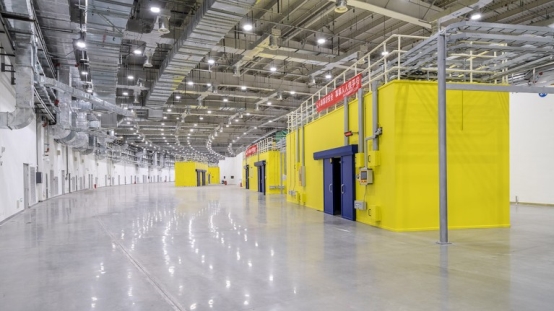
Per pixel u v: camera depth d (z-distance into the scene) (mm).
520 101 13953
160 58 15016
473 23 6371
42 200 18047
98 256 5941
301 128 14648
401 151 7934
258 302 3729
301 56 13672
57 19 9422
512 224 8719
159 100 16906
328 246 6477
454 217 8117
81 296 4012
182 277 4660
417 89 8078
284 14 11328
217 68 16609
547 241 6660
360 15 11859
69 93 12523
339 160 11359
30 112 9273
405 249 6129
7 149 11219
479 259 5363
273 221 9891
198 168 44406
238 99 21922
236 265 5223
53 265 5406
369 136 8812
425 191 8008
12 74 11820
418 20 10133
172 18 11453
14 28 8336
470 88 6832
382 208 8445
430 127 8086
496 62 8953
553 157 13016
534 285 4148
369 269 4902
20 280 4664
